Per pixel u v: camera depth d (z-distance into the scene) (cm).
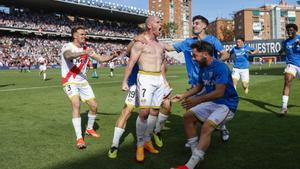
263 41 6141
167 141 605
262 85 1573
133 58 509
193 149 483
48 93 1405
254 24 12394
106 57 579
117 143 516
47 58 5494
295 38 833
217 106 471
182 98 499
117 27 7762
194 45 471
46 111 929
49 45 5906
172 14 12181
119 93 1392
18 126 731
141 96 508
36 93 1408
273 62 6084
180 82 1933
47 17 6319
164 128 707
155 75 518
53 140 614
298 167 453
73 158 508
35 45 5694
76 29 599
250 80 1908
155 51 521
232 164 471
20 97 1260
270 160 484
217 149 545
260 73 2719
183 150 548
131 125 741
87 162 490
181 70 3869
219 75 456
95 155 525
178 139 617
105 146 577
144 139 537
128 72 512
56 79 2469
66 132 678
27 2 5691
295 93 1239
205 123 450
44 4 5947
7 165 475
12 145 578
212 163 477
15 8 5988
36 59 5259
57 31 6081
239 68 1259
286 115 824
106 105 1054
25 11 6141
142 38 522
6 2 5581
